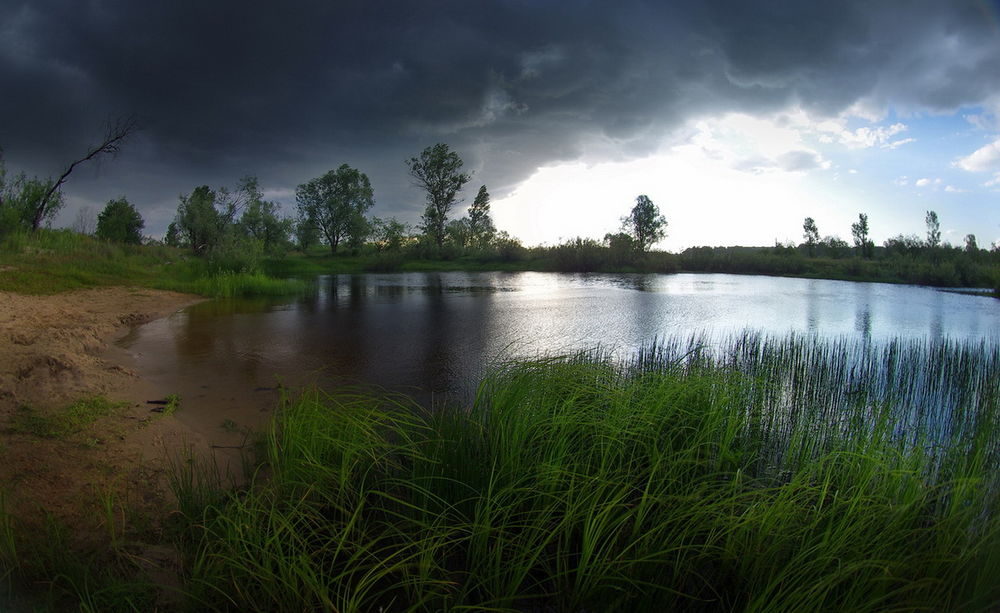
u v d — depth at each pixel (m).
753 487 3.90
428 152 56.78
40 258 19.30
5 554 2.70
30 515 3.26
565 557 2.89
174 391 6.61
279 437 4.84
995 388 6.75
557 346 10.32
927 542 2.88
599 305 18.45
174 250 34.09
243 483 3.96
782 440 5.14
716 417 4.45
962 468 3.77
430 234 57.50
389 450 4.00
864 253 50.97
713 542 3.00
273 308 16.66
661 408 4.39
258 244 27.47
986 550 2.74
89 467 4.02
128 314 13.33
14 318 9.88
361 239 52.38
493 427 4.10
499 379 5.06
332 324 13.24
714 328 13.27
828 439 4.76
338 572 3.00
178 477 4.00
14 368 6.20
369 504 3.56
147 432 4.91
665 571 2.90
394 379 7.61
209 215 36.62
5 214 21.06
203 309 15.95
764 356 8.29
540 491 3.25
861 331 13.40
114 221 45.75
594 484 3.34
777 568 2.74
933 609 2.55
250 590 2.67
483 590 2.86
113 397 5.87
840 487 3.39
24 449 4.15
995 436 4.86
